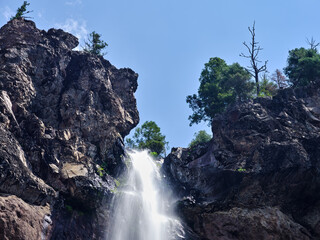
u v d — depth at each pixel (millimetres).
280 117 34188
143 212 31156
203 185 33812
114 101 35000
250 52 45781
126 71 38906
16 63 30578
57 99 32062
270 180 30328
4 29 33469
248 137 32906
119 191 30234
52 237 24734
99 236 27344
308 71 42688
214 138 35469
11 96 28391
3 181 23344
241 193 31000
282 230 29422
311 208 29984
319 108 35062
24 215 23000
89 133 31750
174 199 33875
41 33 34844
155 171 36562
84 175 28000
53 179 27062
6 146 24391
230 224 30891
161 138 49062
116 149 33094
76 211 27250
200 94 44656
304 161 29453
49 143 28250
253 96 42281
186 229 32156
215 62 46906
